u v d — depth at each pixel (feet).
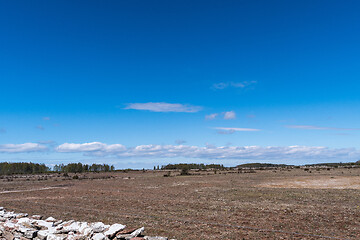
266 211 65.46
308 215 60.18
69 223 43.98
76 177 220.02
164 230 49.52
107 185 151.12
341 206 70.03
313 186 119.34
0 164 379.55
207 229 49.80
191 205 76.33
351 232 46.68
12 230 42.80
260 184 133.18
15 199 97.71
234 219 57.57
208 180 166.09
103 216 62.59
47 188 141.59
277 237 44.52
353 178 143.43
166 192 110.63
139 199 90.27
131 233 37.27
